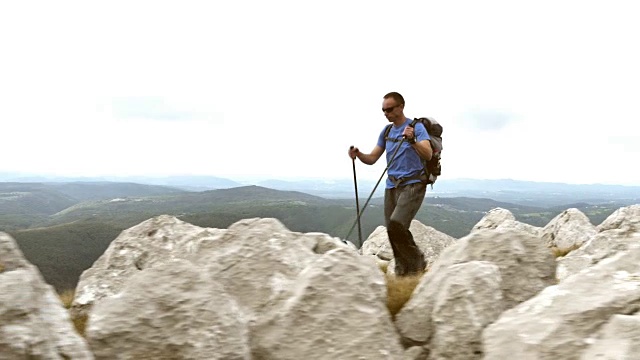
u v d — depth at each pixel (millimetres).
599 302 5492
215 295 6004
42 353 4461
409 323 7109
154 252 11203
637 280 5844
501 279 7445
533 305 6027
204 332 5543
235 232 8953
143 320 5609
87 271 10875
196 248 9000
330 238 9750
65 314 5242
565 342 5168
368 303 6562
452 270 7262
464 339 6316
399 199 10641
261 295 7449
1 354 4270
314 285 6633
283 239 8633
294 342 6184
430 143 10430
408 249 10695
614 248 9562
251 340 6402
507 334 5730
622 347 4652
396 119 11055
